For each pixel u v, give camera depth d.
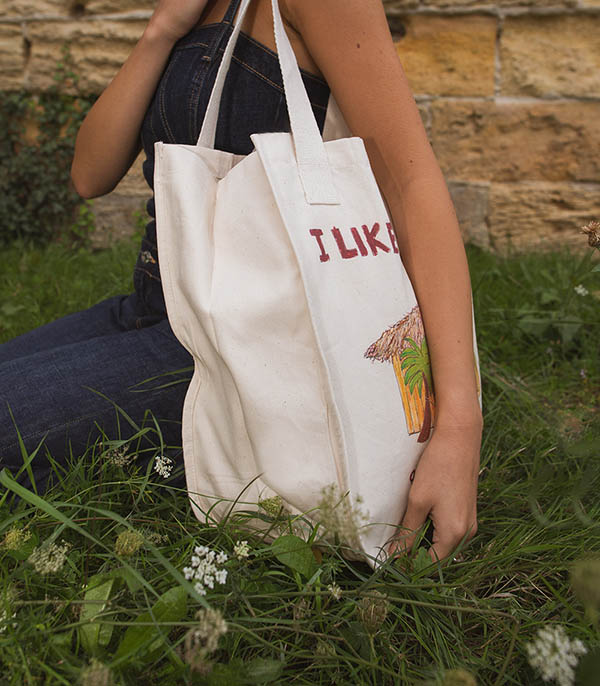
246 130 1.36
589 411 2.00
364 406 1.11
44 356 1.42
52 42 4.02
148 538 1.16
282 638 1.07
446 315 1.20
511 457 1.62
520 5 3.45
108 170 1.64
